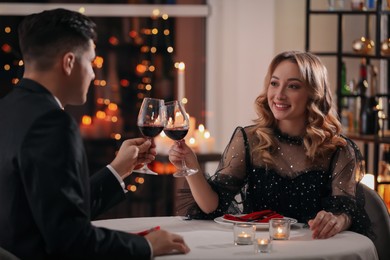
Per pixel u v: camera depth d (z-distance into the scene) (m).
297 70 3.21
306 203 3.20
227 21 5.97
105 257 2.43
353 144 3.31
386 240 3.32
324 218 2.85
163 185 5.88
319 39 6.09
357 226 3.10
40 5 5.68
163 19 5.93
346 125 5.64
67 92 2.57
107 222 3.08
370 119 5.36
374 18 6.03
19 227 2.42
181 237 2.57
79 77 2.56
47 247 2.37
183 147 3.12
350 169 3.20
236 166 3.30
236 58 5.98
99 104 5.86
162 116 2.93
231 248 2.63
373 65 5.64
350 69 6.09
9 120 2.46
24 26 2.56
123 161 2.87
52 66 2.52
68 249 2.37
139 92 5.93
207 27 5.98
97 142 5.87
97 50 5.84
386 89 5.71
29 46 2.53
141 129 2.93
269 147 3.27
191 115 6.02
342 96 5.52
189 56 5.99
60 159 2.34
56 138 2.36
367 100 5.38
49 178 2.33
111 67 5.88
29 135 2.37
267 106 3.33
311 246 2.67
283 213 3.24
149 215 5.91
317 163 3.23
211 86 6.01
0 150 2.46
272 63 3.28
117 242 2.45
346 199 3.12
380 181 5.25
